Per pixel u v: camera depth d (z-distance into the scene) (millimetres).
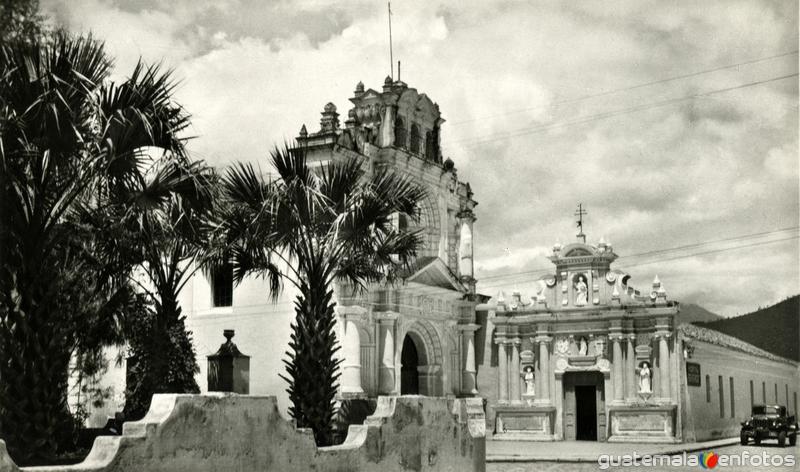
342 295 39469
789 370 49156
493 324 50094
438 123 48781
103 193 19281
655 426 44844
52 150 16547
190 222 21703
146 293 29094
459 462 23078
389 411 20391
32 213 16219
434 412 22094
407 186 27188
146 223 22109
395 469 20156
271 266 25766
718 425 48375
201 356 39719
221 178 24047
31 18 16766
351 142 41938
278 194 24484
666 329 45250
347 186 26000
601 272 47875
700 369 47156
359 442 19188
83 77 16359
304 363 24156
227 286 40281
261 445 16328
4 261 15914
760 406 42250
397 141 45188
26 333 15797
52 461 16031
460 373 48688
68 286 21453
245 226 24688
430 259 44219
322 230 25062
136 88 17625
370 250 26500
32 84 16328
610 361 46750
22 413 15625
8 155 16297
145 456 14008
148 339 25781
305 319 24422
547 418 47906
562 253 48750
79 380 27625
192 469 14820
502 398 49188
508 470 30000
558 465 32500
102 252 23734
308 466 17469
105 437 13828
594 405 47531
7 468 12148
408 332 45406
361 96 45156
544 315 48469
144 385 25625
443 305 47375
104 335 26078
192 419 14914
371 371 41094
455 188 49844
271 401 16719
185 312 40469
